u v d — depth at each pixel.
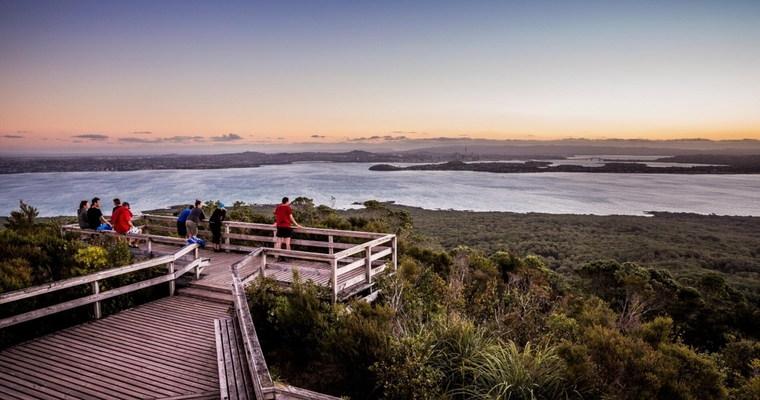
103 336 6.18
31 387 4.71
